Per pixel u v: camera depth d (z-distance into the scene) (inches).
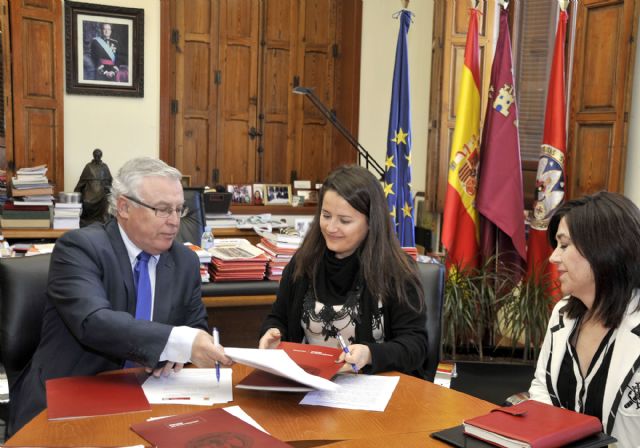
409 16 157.2
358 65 220.5
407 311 75.0
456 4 166.9
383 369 68.4
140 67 194.7
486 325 142.8
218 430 50.5
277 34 222.1
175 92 211.3
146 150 199.3
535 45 175.8
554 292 136.1
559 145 140.3
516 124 142.6
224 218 188.5
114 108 194.4
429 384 65.5
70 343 69.6
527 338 133.6
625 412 60.9
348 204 73.7
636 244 61.1
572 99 142.8
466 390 116.2
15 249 152.5
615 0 131.8
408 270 75.9
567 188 144.1
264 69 221.6
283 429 53.3
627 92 129.8
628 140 134.3
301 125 227.1
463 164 146.3
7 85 170.6
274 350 64.1
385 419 56.1
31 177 167.9
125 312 66.9
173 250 76.2
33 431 51.2
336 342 75.4
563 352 66.8
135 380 63.3
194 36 211.9
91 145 192.9
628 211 62.1
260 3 218.8
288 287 80.7
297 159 227.9
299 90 151.8
